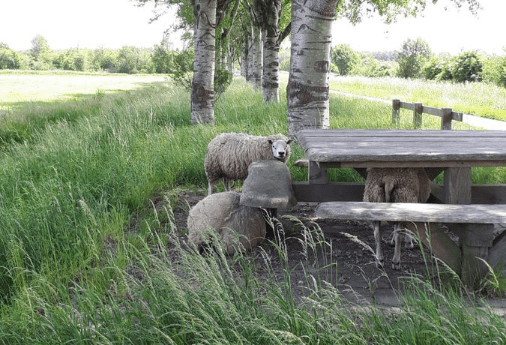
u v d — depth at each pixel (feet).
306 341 9.44
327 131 21.54
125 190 21.67
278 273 14.23
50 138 31.50
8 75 219.41
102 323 10.09
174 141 30.27
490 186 18.57
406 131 21.42
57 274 13.55
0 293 13.57
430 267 14.38
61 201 18.37
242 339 9.06
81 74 270.05
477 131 21.12
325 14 25.99
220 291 10.16
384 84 128.98
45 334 9.95
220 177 21.75
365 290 12.82
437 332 8.88
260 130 34.58
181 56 55.47
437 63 172.45
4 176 23.94
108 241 16.78
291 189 16.24
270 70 60.80
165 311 10.27
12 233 15.19
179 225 18.94
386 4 58.70
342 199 19.40
